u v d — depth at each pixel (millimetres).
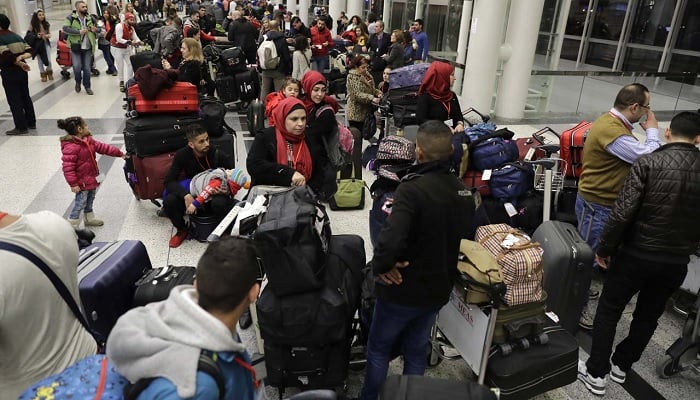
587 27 13602
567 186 3854
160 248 3996
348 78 6016
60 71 11492
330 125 3643
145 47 10305
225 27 15625
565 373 2428
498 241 2504
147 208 4730
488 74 8156
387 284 2049
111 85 10320
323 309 2174
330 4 19703
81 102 8695
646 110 2938
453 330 2607
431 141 1988
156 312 1139
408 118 5246
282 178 3164
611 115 3002
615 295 2510
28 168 5508
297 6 24641
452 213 1997
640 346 2592
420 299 2037
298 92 4758
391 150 3473
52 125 7184
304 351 2234
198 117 4602
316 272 2234
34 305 1555
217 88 8141
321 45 9750
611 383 2736
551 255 2791
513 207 3689
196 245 4066
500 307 2303
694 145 2346
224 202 3971
